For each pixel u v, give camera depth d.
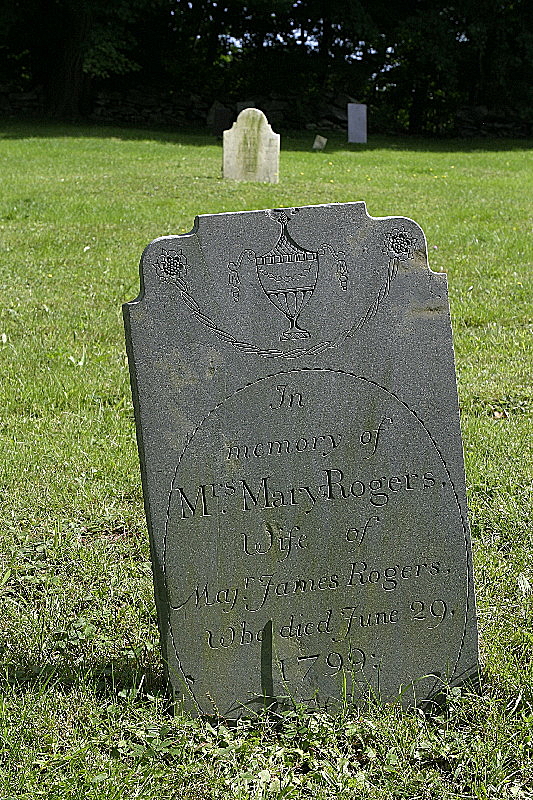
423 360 3.23
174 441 3.13
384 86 22.59
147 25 21.16
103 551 3.76
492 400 4.68
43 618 3.48
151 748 3.10
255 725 3.22
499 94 22.14
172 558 3.16
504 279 6.65
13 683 3.27
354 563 3.26
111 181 11.03
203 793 3.04
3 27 18.77
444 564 3.30
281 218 3.12
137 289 6.46
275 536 3.21
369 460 3.24
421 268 3.21
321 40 22.00
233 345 3.13
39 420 4.50
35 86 21.22
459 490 3.29
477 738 3.16
